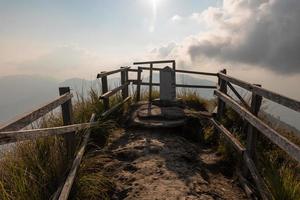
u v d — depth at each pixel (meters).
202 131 3.72
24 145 2.10
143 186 2.21
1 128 1.23
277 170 2.25
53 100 1.95
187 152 3.01
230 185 2.43
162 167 2.57
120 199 2.07
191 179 2.38
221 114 3.58
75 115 3.29
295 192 1.88
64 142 2.24
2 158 1.99
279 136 1.71
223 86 3.61
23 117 1.46
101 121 3.38
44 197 1.74
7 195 1.52
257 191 2.23
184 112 4.21
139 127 3.74
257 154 2.45
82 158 2.42
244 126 3.18
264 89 2.12
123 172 2.47
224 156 2.91
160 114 3.97
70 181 1.85
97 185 2.10
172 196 2.07
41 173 1.86
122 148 3.02
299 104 1.58
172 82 4.59
